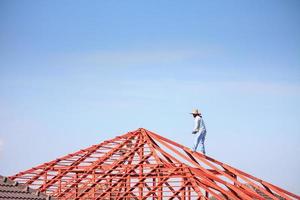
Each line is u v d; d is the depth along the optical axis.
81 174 58.78
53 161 60.41
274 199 53.56
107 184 58.91
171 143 58.31
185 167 53.75
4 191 28.62
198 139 52.06
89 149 61.53
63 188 58.44
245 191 53.97
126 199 56.69
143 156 58.66
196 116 51.56
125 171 57.00
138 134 61.44
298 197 54.19
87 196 57.44
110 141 62.06
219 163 55.06
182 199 52.91
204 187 52.69
